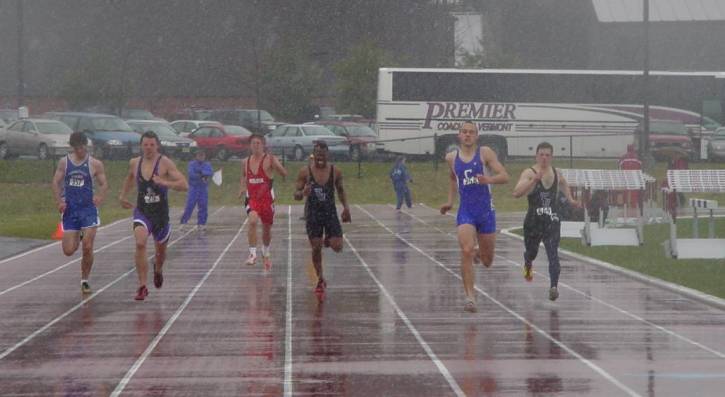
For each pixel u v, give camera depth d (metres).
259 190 59.28
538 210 45.59
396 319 41.50
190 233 85.69
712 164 157.88
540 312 43.19
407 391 28.75
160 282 48.47
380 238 81.19
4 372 31.53
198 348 35.38
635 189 70.38
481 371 31.42
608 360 33.00
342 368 31.97
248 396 28.25
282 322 40.81
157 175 46.47
